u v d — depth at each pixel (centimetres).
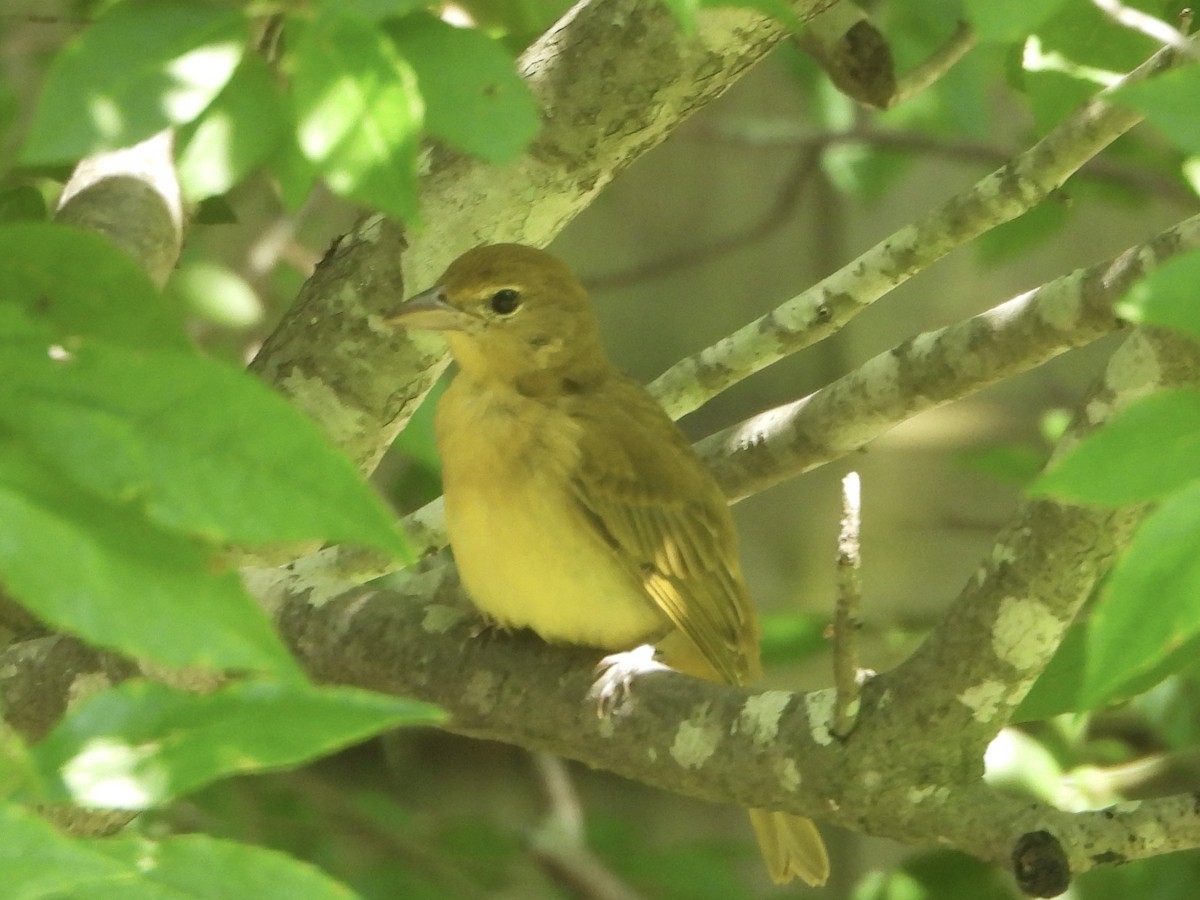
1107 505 431
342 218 1816
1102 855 666
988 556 683
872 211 2117
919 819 695
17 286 495
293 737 458
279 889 433
